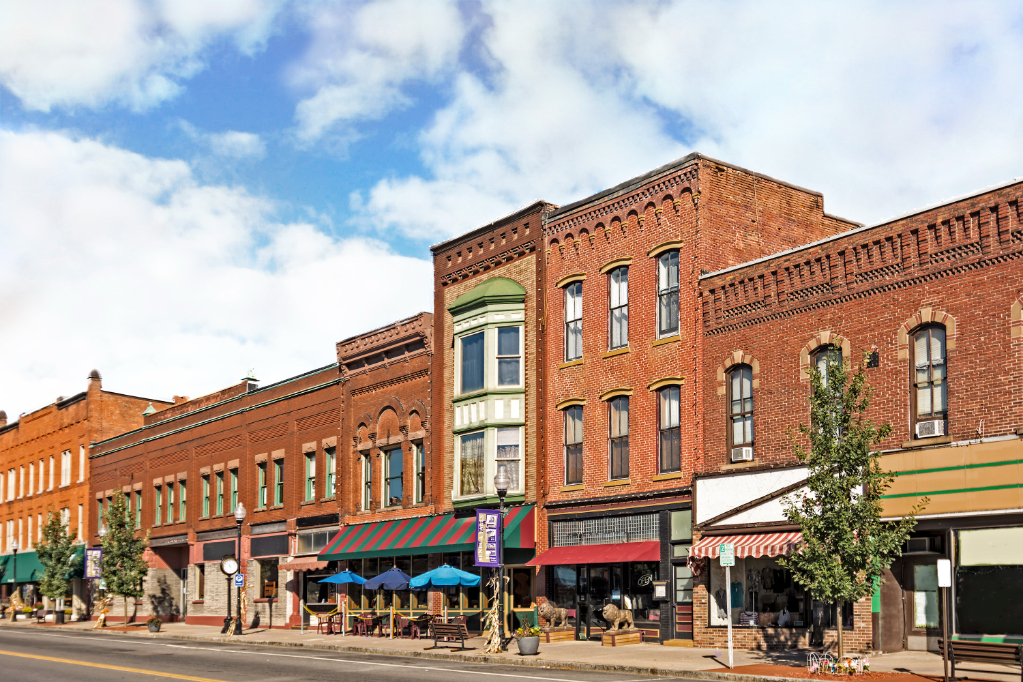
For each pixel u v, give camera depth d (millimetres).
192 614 53844
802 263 27172
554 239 35281
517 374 36219
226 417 52875
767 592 27406
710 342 29578
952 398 23422
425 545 37031
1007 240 22672
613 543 31734
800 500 25406
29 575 70000
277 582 47375
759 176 32062
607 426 32594
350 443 43844
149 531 54250
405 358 41094
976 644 19188
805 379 26766
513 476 35656
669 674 22812
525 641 27797
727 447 28688
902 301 24734
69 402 69562
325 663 27438
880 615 24172
